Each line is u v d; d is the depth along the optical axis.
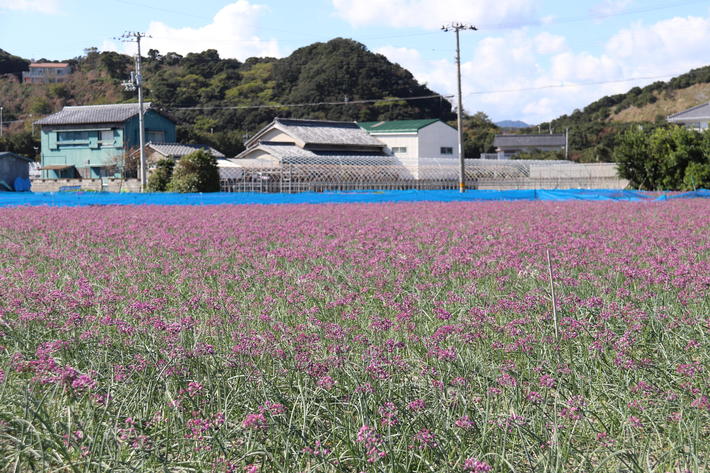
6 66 126.75
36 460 5.11
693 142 46.03
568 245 14.28
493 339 7.98
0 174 59.16
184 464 5.16
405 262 12.02
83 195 38.88
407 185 56.56
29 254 14.45
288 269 12.48
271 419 5.44
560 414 5.66
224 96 108.00
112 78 112.06
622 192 39.97
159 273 12.37
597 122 109.69
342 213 27.67
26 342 7.60
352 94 101.88
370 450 4.86
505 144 103.44
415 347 7.73
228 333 8.07
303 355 6.70
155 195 38.91
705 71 127.94
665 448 5.52
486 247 14.80
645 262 12.45
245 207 33.12
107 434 5.15
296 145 64.81
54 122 67.75
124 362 7.07
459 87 46.12
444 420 5.64
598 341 7.11
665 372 6.59
